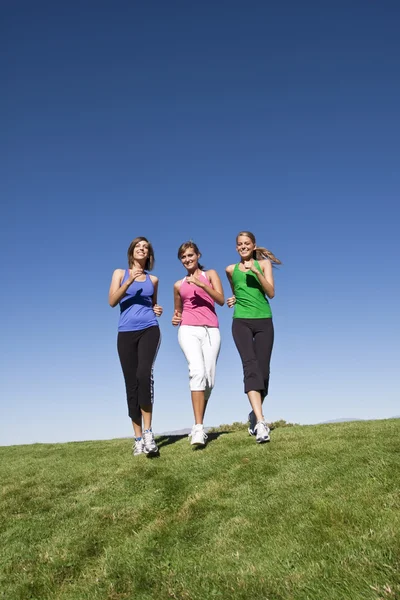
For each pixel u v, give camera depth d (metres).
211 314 7.73
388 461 5.34
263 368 7.23
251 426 7.61
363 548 3.77
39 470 7.89
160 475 6.34
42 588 4.34
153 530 4.94
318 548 3.96
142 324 7.50
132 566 4.33
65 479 7.04
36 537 5.27
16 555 4.92
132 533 5.00
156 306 7.75
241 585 3.64
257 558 4.02
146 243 7.76
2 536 5.40
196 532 4.73
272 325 7.49
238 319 7.43
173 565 4.22
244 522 4.69
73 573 4.50
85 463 7.88
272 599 3.43
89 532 5.17
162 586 3.92
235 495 5.32
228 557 4.12
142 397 7.21
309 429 7.68
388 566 3.46
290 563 3.84
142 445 7.69
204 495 5.44
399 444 5.83
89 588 4.15
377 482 4.91
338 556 3.76
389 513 4.27
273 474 5.66
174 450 7.36
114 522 5.31
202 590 3.71
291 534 4.29
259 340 7.36
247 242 7.56
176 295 7.89
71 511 5.78
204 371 7.43
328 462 5.68
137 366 7.59
